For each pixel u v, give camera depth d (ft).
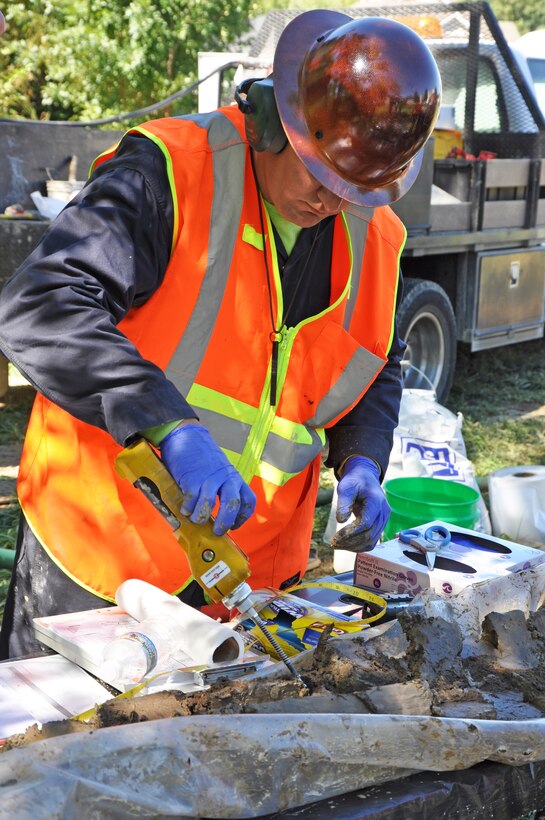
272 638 5.27
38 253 5.67
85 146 20.63
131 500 6.44
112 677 5.18
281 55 5.70
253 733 4.06
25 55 41.65
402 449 12.79
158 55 40.22
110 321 5.48
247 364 6.41
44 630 5.80
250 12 42.42
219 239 6.15
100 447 6.42
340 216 6.65
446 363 21.57
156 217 5.91
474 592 5.97
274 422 6.59
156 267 5.99
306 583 6.54
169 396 5.33
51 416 6.61
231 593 5.18
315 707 4.59
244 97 5.91
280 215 6.33
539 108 24.14
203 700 4.62
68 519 6.57
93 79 41.34
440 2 23.57
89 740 3.84
